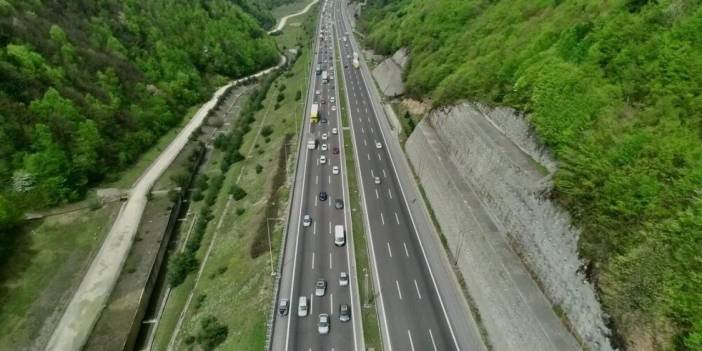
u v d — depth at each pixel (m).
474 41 87.62
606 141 38.22
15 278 58.78
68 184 75.19
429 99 88.44
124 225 71.38
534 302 38.38
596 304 32.53
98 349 50.34
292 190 72.06
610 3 53.81
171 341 51.91
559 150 43.47
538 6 77.00
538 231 41.53
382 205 67.06
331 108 110.25
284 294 50.31
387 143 89.69
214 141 106.38
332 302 49.03
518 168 47.72
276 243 59.62
